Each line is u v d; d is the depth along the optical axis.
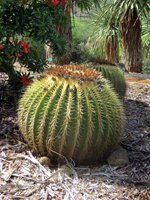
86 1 5.94
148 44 9.90
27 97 2.78
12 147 2.96
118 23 8.09
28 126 2.72
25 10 3.71
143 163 2.84
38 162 2.72
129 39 7.88
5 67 3.87
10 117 3.58
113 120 2.69
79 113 2.56
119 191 2.47
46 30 3.70
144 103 4.66
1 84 4.25
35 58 3.85
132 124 3.77
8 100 3.94
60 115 2.58
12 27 3.68
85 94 2.60
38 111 2.65
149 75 6.80
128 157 2.93
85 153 2.67
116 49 8.48
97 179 2.59
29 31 3.73
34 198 2.37
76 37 11.61
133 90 5.35
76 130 2.57
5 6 3.69
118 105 2.79
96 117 2.59
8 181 2.54
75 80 2.62
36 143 2.73
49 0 3.83
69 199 2.37
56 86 2.65
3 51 3.59
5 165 2.71
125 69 7.50
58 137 2.61
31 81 3.79
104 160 2.84
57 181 2.54
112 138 2.73
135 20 7.71
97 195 2.42
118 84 4.28
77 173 2.65
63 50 3.87
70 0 5.61
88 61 4.50
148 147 3.15
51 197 2.38
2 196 2.38
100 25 8.80
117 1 7.56
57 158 2.73
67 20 4.06
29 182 2.53
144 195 2.45
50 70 2.80
